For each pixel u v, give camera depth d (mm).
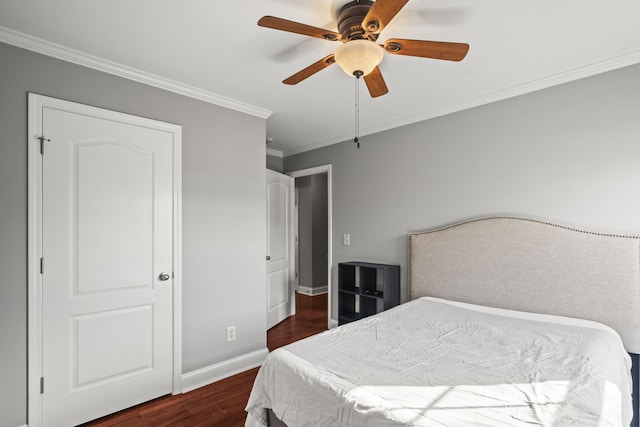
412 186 3211
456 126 2904
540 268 2354
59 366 2014
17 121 1895
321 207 5965
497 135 2654
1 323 1832
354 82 2484
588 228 2223
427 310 2463
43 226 1968
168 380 2469
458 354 1659
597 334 1877
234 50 2039
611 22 1732
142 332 2350
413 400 1218
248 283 3006
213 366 2732
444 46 1500
